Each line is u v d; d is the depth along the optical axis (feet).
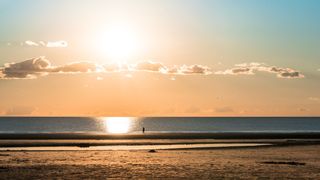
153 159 159.43
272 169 128.98
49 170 125.39
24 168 129.80
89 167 132.57
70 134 365.81
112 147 239.30
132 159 159.43
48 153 187.52
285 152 195.93
